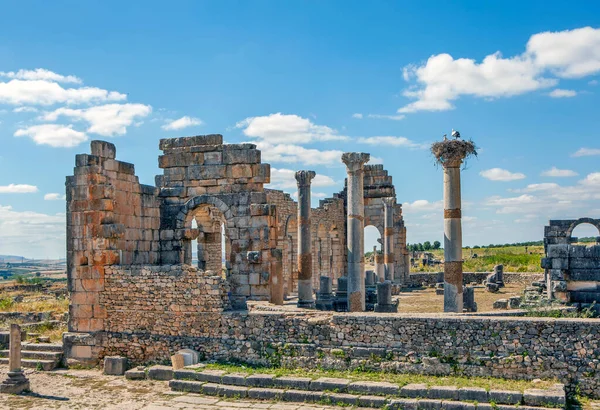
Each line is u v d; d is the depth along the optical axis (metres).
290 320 21.02
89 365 23.66
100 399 18.84
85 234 24.33
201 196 27.77
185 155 28.31
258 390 18.41
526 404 16.14
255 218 26.84
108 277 23.95
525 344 18.34
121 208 25.58
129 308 23.52
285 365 20.59
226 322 21.92
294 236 47.19
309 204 30.39
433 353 19.09
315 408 17.17
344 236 55.66
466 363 18.77
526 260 72.00
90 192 24.28
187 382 19.52
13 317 33.22
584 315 23.67
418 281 55.62
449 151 24.67
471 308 32.34
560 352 18.02
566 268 28.23
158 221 28.22
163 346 22.77
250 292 26.69
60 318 32.56
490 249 112.69
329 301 31.88
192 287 22.55
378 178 49.38
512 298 34.00
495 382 17.77
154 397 18.86
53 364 23.53
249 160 27.36
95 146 24.50
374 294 37.12
